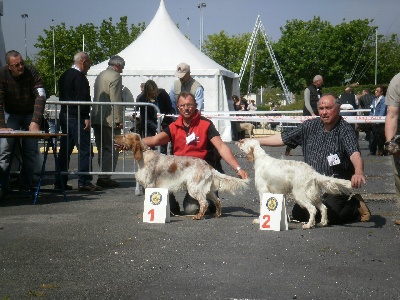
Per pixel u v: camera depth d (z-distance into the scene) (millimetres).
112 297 4297
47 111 12789
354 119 13898
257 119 15641
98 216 7555
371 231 6672
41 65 53719
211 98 23312
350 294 4406
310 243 6055
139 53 23625
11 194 9008
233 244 5988
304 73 68875
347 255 5562
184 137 7797
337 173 7203
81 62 10250
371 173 12805
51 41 52438
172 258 5410
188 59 23547
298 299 4285
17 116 9172
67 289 4477
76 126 10109
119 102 10164
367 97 21656
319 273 4945
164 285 4586
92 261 5289
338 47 67688
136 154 7340
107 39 52625
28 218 7387
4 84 8945
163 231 6629
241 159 16797
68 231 6578
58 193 9312
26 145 9055
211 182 7406
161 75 22906
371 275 4898
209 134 7801
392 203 8695
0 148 9062
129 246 5871
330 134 7176
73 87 10164
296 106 49406
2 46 10734
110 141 10484
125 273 4914
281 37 69562
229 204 8586
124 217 7496
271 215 6715
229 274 4898
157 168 7301
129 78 22984
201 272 4953
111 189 10266
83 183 10078
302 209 7281
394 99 6801
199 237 6312
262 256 5504
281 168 6816
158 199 7172
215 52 67062
